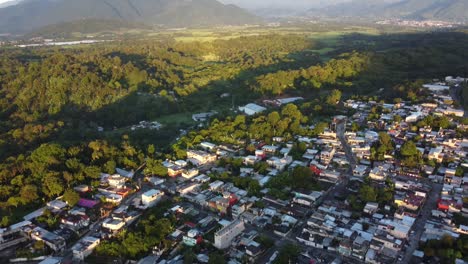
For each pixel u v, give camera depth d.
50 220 160.62
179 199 177.88
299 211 164.75
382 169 193.75
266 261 136.62
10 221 160.12
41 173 194.00
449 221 150.75
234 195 175.00
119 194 182.75
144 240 144.00
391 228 146.50
